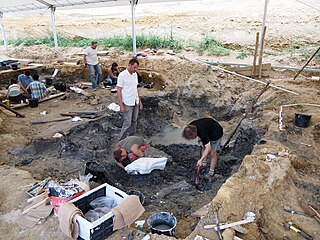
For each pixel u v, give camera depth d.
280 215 3.50
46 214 3.35
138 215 3.17
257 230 3.22
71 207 2.98
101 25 17.09
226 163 6.04
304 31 12.64
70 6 12.89
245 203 3.54
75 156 5.79
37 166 5.24
